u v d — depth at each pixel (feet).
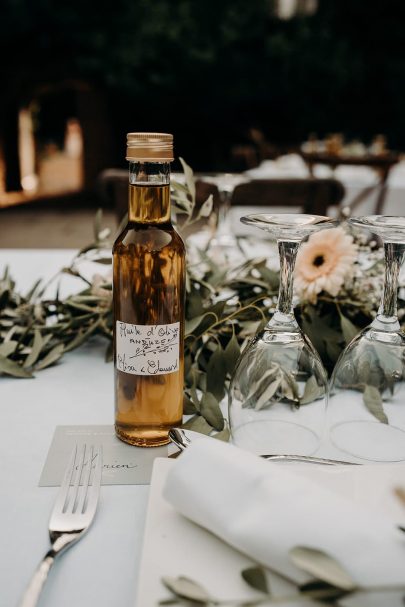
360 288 2.60
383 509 1.44
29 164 40.04
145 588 1.20
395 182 11.21
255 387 1.91
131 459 1.90
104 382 2.55
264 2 27.55
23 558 1.45
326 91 30.04
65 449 1.96
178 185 2.52
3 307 2.83
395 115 30.63
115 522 1.59
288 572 1.18
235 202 6.02
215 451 1.41
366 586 1.10
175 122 32.55
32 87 32.76
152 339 1.90
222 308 2.35
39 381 2.54
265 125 31.83
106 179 5.72
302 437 1.89
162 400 1.96
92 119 33.19
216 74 28.86
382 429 1.99
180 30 27.89
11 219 27.07
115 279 1.92
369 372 1.98
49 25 28.07
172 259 1.89
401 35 29.17
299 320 2.60
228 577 1.23
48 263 4.54
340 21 29.14
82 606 1.31
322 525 1.19
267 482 1.30
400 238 1.77
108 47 28.43
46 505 1.66
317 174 12.73
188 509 1.36
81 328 2.72
